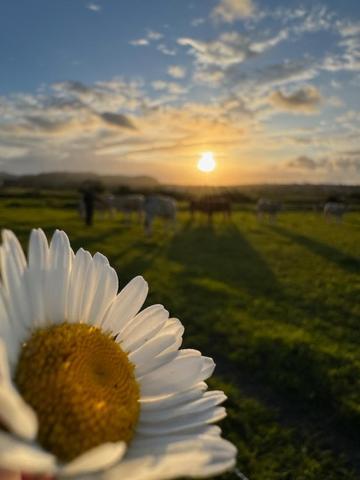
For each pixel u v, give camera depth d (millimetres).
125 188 76125
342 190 112188
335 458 5926
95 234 27016
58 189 93812
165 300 12797
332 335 10219
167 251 21922
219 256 20984
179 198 78125
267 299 13406
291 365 8422
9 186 99688
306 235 30422
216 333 10180
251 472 5508
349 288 15094
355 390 7434
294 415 6852
